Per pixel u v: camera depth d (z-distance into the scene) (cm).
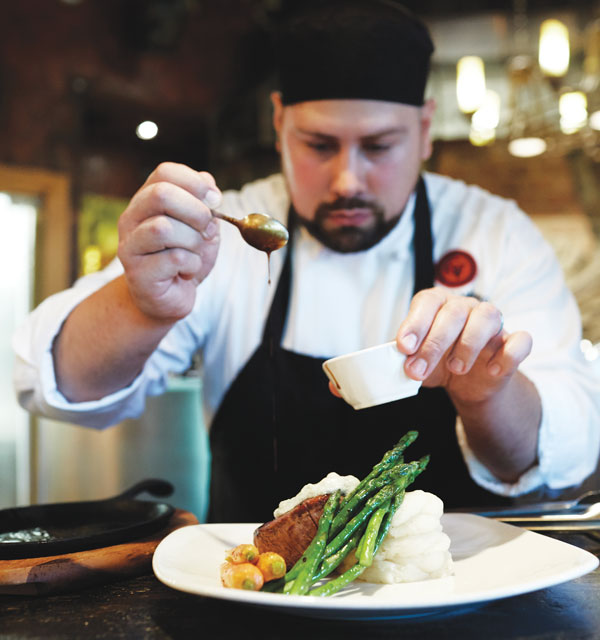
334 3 176
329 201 182
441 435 193
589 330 480
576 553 98
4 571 99
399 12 182
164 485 150
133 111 569
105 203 579
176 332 201
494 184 491
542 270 209
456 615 91
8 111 495
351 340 205
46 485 333
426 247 208
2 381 500
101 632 86
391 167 179
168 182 129
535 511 135
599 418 177
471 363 125
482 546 113
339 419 195
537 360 185
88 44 532
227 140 559
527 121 410
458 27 456
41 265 509
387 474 106
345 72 168
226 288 210
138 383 169
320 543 98
